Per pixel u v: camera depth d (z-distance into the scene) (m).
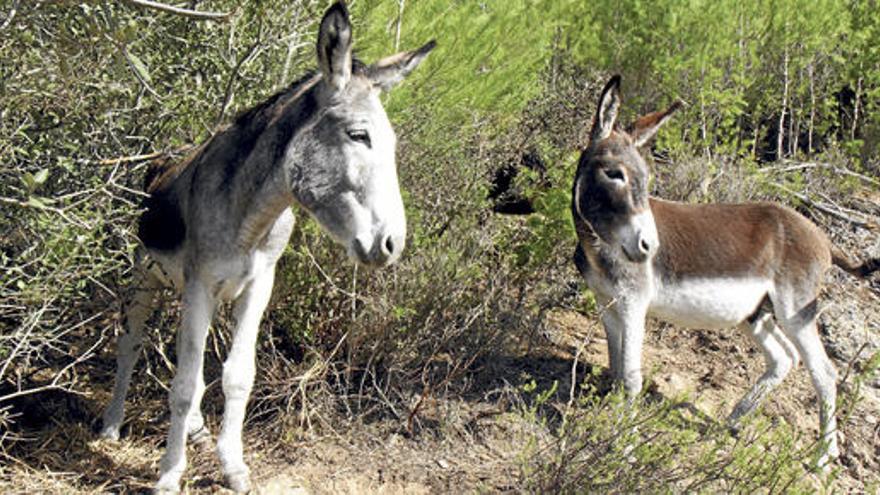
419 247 8.58
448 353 8.89
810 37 13.09
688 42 12.35
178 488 6.70
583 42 12.58
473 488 7.44
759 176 11.66
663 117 8.35
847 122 14.11
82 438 7.51
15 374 7.76
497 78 10.15
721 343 9.97
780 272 8.63
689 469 7.24
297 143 6.04
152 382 8.16
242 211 6.34
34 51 6.34
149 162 7.44
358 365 8.49
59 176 6.87
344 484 7.34
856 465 8.70
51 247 6.34
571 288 10.05
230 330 8.07
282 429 7.79
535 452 7.66
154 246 7.11
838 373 9.72
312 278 8.16
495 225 9.55
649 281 8.27
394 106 9.09
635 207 7.82
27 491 6.77
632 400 7.39
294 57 8.77
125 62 6.49
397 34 9.78
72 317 7.82
